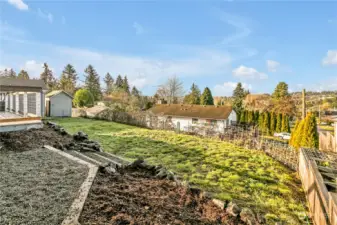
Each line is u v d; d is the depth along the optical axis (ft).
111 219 8.33
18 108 48.24
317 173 16.93
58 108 76.54
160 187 12.94
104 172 13.51
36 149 17.38
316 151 25.29
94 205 9.12
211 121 77.87
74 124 58.13
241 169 25.27
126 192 11.19
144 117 63.36
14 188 10.18
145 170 15.94
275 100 112.27
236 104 118.73
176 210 10.55
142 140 39.22
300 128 36.22
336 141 31.83
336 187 14.42
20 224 7.36
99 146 24.47
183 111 87.25
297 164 27.63
